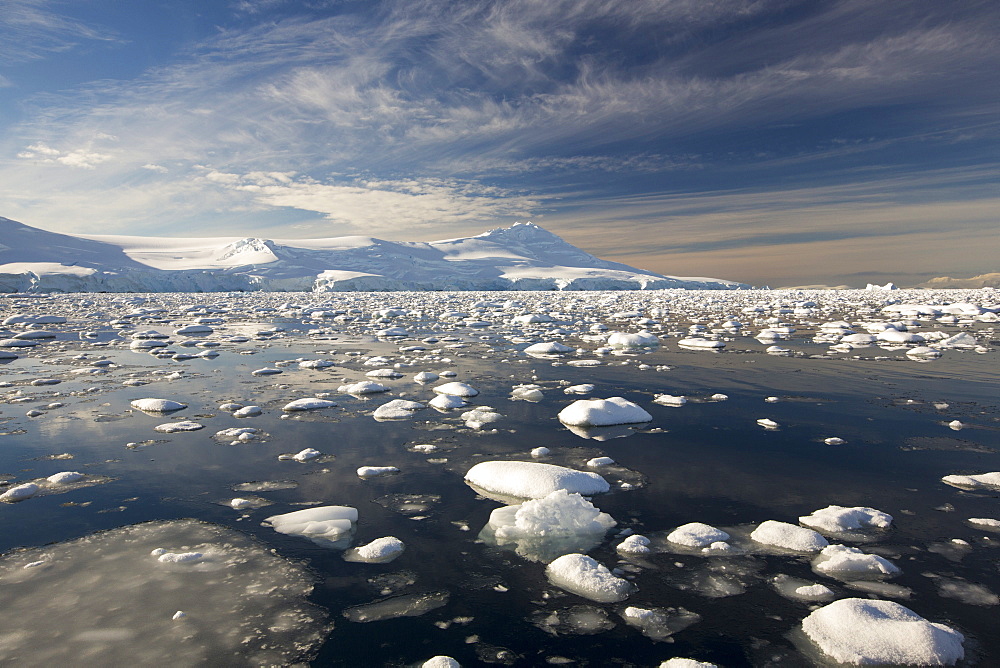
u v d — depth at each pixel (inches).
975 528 145.7
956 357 440.5
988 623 105.7
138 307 1156.5
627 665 95.1
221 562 128.6
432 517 153.0
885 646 96.1
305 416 257.0
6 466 191.5
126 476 182.2
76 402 284.4
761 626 105.5
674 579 122.1
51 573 123.4
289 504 161.3
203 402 284.4
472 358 444.1
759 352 477.1
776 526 141.5
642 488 173.3
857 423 247.0
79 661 94.6
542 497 161.3
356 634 103.2
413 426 240.5
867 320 833.5
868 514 151.1
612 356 456.1
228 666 94.2
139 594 115.6
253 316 932.6
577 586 118.7
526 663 95.7
